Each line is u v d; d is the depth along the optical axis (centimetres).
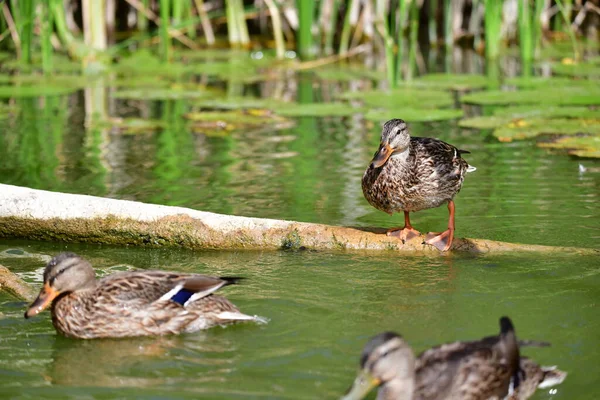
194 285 988
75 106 2128
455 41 2895
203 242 1262
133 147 1742
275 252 1244
